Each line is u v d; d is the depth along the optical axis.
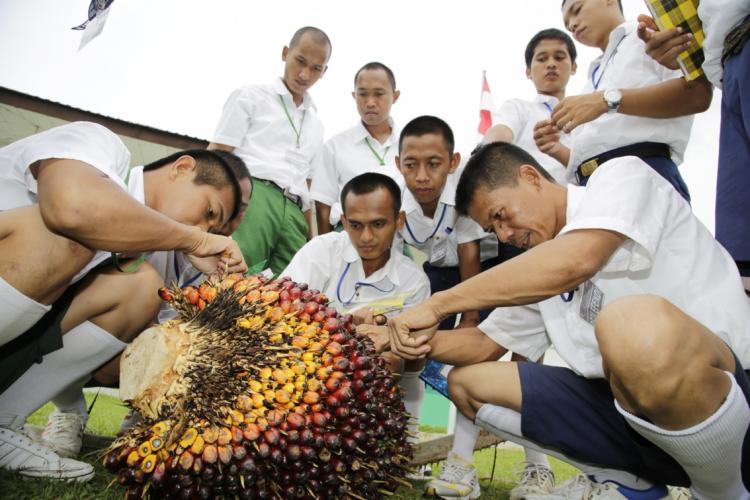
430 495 2.05
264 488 1.30
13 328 1.51
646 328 1.33
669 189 1.71
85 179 1.50
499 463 2.96
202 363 1.32
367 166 3.71
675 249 1.65
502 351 2.08
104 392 3.30
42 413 2.52
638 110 2.42
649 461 1.61
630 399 1.43
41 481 1.58
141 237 1.56
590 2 3.01
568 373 1.81
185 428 1.26
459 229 2.97
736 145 1.87
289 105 3.83
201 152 1.94
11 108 3.54
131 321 1.78
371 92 3.64
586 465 1.79
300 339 1.38
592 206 1.59
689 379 1.30
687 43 2.23
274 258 3.64
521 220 1.80
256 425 1.25
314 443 1.29
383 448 1.49
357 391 1.40
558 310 1.89
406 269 2.79
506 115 3.58
